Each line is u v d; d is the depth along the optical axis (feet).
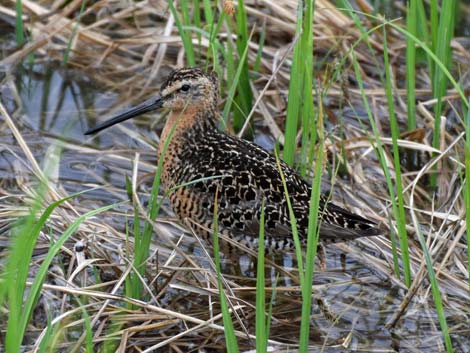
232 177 39.70
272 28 55.31
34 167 42.32
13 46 55.77
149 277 38.63
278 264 41.96
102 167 47.11
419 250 41.47
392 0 58.80
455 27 58.34
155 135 50.19
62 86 53.31
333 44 54.39
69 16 56.29
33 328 35.37
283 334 37.04
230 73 48.06
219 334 35.70
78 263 37.17
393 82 52.16
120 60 54.85
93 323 33.76
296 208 39.06
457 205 44.55
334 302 39.01
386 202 44.91
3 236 40.47
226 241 40.45
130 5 55.88
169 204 44.75
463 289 39.01
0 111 46.29
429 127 49.55
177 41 53.36
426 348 36.29
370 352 35.99
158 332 35.53
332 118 49.90
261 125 50.72
